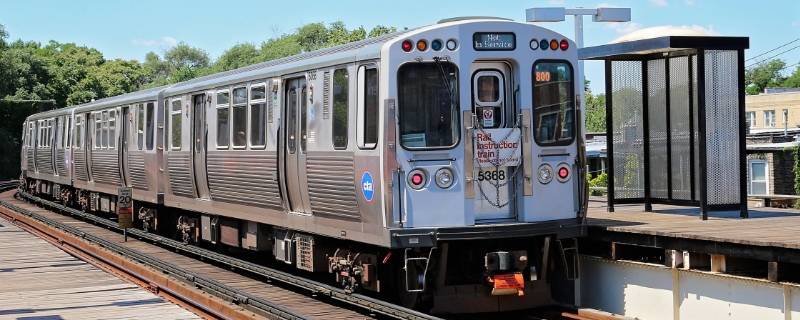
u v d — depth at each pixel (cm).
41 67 6500
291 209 1239
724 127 1165
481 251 1035
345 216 1076
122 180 2080
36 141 3206
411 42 976
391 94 968
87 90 6881
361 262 1093
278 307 1052
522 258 1016
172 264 1486
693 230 984
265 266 1507
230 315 1077
